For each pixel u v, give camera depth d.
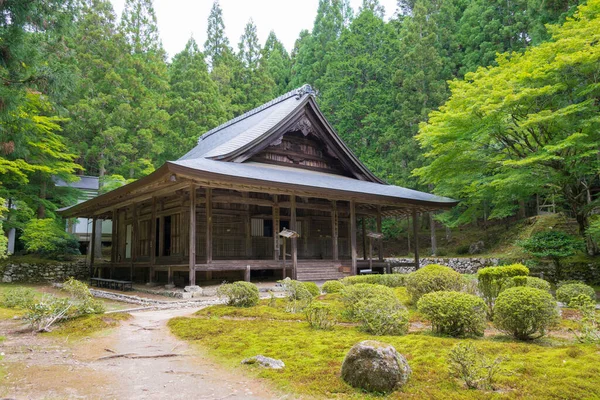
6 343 6.90
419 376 4.68
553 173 15.83
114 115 28.92
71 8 12.84
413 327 7.86
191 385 4.76
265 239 19.77
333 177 21.02
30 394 4.46
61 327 8.23
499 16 34.44
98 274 23.02
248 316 9.04
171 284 15.27
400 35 42.84
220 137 24.50
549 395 4.03
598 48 12.62
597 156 14.85
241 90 45.78
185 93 37.22
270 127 18.98
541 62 14.52
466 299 6.90
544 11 23.61
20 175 21.39
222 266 15.04
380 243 21.72
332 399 4.20
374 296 8.17
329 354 5.68
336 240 19.77
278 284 15.74
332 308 9.52
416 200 20.02
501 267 8.48
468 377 4.40
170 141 33.75
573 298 9.19
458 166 18.09
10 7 10.62
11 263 22.31
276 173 17.12
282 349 6.04
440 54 36.03
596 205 15.91
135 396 4.42
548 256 17.36
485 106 14.34
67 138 27.59
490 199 23.48
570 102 15.59
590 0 14.09
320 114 20.83
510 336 6.79
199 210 17.52
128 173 31.31
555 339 6.60
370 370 4.41
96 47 31.45
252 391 4.52
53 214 24.94
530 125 14.52
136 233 18.88
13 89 11.01
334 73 39.91
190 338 7.16
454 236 32.12
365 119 36.75
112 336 7.45
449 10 38.19
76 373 5.25
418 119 31.17
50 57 20.52
